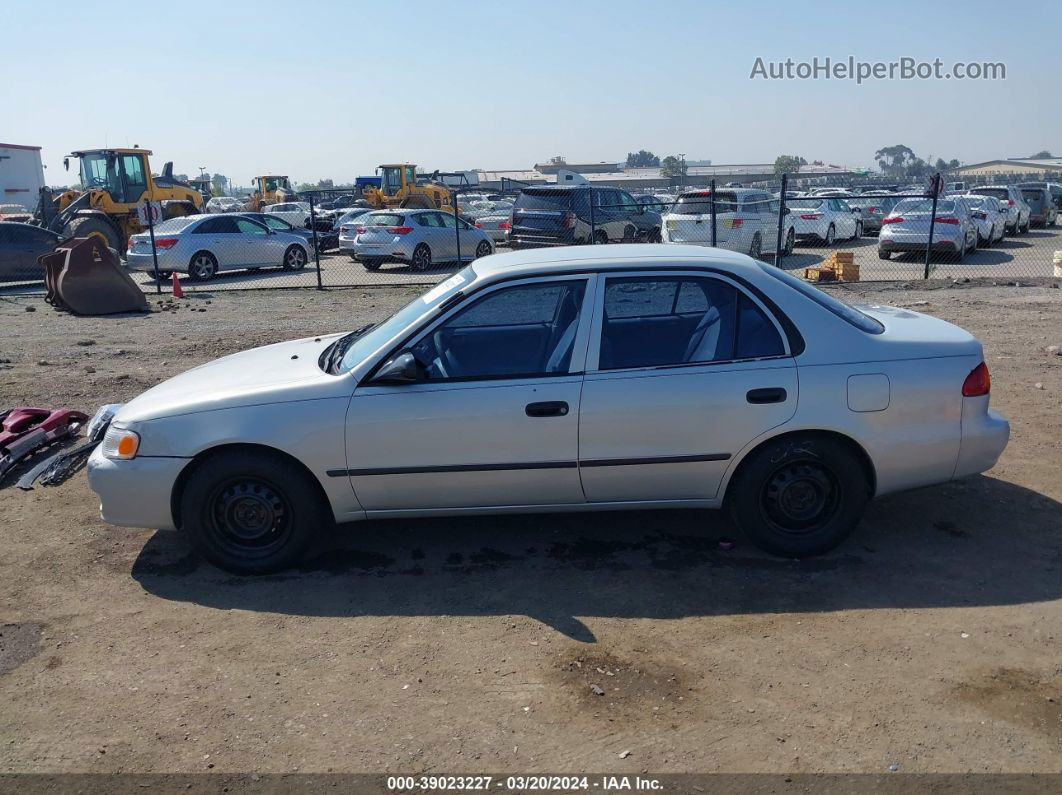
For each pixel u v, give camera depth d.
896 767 3.15
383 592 4.54
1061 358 9.34
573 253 4.97
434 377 4.57
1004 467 6.09
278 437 4.50
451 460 4.55
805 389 4.53
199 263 19.78
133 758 3.29
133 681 3.79
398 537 5.19
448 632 4.13
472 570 4.75
